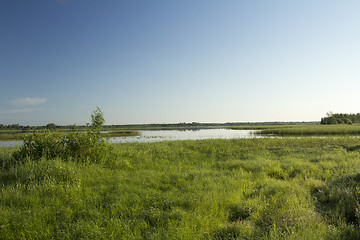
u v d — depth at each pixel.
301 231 4.04
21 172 7.84
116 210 5.22
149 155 12.78
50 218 4.86
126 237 4.08
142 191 6.48
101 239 4.06
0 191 6.43
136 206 5.39
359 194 5.50
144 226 4.51
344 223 4.43
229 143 18.09
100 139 11.68
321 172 8.52
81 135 10.91
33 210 5.14
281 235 3.99
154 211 5.13
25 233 4.25
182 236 3.97
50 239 4.09
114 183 7.41
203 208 5.28
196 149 15.60
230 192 6.29
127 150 13.18
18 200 5.80
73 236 4.18
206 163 11.30
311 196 6.13
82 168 8.92
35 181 7.17
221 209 5.20
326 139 20.05
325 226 4.27
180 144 17.61
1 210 5.14
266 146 17.11
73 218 4.94
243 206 5.40
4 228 4.33
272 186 6.80
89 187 7.07
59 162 8.50
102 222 4.68
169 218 4.88
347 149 14.91
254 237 4.05
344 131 35.66
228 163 10.80
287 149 14.59
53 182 7.00
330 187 6.49
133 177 8.08
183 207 5.50
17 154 9.82
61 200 5.88
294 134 36.97
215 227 4.40
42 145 10.20
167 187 7.17
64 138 10.88
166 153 13.61
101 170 8.97
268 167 9.66
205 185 7.14
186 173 8.77
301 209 4.88
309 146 16.78
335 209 5.14
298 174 8.63
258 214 4.95
